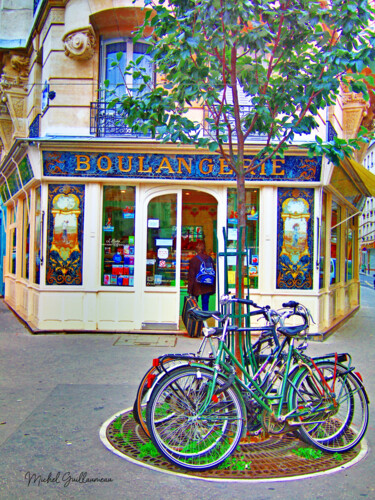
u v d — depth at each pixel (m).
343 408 4.34
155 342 8.55
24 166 10.04
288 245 9.27
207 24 4.58
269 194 9.27
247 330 4.05
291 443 4.26
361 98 11.46
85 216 9.31
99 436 4.36
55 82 9.27
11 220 14.66
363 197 14.55
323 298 9.94
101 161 9.10
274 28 5.04
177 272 9.40
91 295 9.27
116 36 9.45
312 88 4.82
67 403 5.28
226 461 3.86
